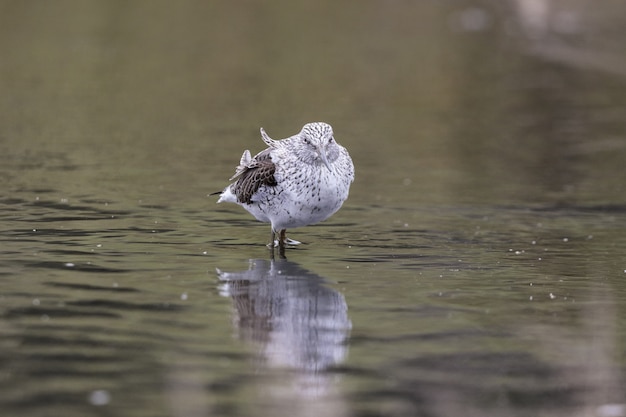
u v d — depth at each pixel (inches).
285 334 373.7
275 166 494.0
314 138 485.4
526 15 1581.0
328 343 363.9
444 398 314.0
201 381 323.3
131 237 536.1
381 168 779.4
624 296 436.1
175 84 1147.3
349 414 300.4
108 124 922.7
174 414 296.8
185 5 1744.6
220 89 1126.4
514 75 1229.7
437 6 1745.8
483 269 485.1
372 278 462.9
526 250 529.7
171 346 356.2
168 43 1409.9
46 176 698.2
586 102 1083.3
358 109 1042.1
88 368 331.9
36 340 358.3
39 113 960.9
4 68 1200.8
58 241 519.8
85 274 454.3
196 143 850.8
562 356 353.4
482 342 368.2
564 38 1425.9
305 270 476.7
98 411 297.3
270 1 1802.4
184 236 544.1
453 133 933.2
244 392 315.6
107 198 636.1
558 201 669.9
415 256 512.1
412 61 1310.3
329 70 1251.8
